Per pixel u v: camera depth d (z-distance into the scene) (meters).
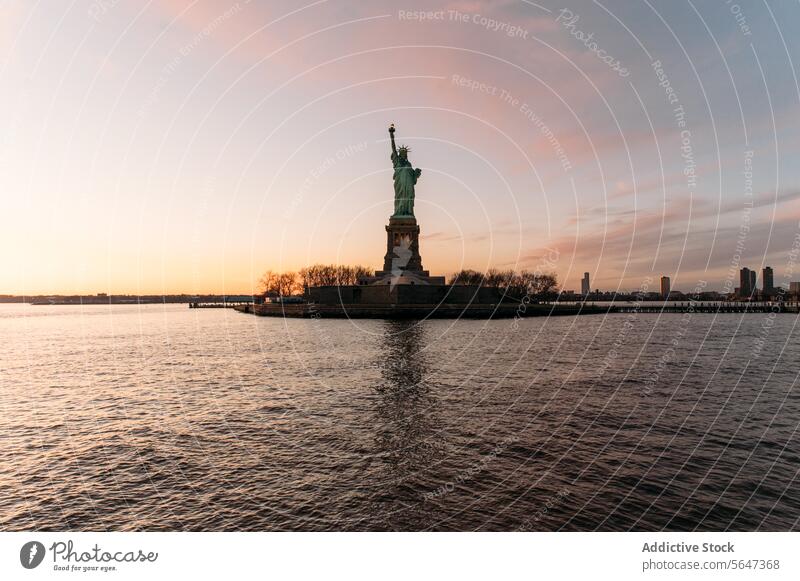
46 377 54.03
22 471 25.67
